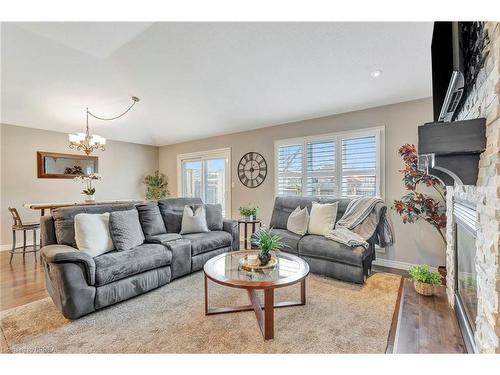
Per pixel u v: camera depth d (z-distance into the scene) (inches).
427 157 64.0
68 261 82.8
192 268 125.3
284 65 123.3
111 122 208.1
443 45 56.1
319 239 124.4
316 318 82.7
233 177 212.4
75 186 212.5
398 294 92.5
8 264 142.5
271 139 189.3
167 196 264.2
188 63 134.7
